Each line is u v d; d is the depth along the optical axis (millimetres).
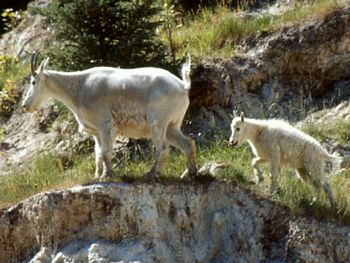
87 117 29641
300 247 28844
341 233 28938
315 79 39250
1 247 30578
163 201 29234
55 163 37281
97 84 29516
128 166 33156
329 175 33469
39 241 29953
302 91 38969
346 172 33938
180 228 29469
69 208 29422
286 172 31953
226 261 29312
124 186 28969
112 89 29312
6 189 32781
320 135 36312
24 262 30062
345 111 37688
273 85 39094
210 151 35938
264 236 29375
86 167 35531
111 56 36000
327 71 39219
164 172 31219
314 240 28938
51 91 30062
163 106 28938
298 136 29750
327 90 39219
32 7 36969
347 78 39188
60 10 35719
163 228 29109
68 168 37250
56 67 36250
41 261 29391
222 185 30172
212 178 30234
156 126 28844
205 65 39250
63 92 29969
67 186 30359
